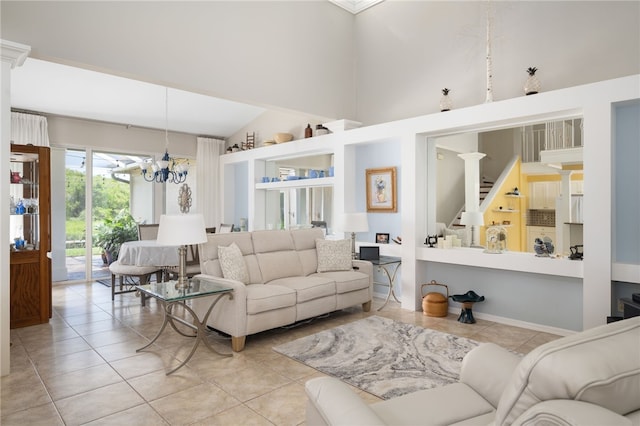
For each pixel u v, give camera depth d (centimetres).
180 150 761
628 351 97
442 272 484
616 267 337
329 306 423
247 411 245
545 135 404
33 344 360
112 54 371
